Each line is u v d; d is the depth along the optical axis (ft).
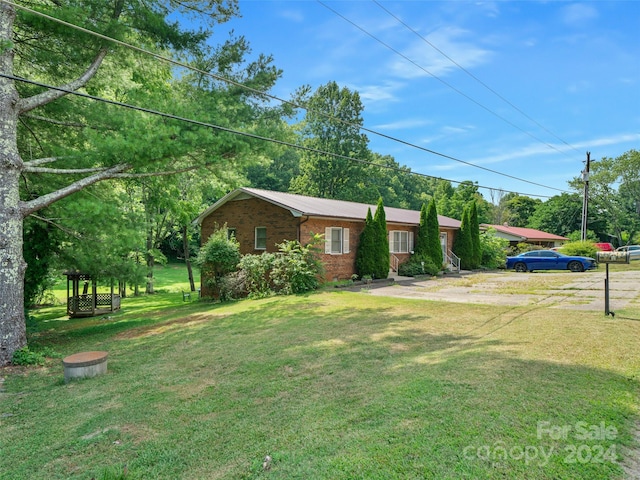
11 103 25.23
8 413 15.61
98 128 30.09
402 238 67.77
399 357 18.40
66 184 33.32
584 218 84.53
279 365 18.54
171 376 18.42
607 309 25.12
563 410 11.33
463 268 75.66
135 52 30.73
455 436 10.07
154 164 29.04
